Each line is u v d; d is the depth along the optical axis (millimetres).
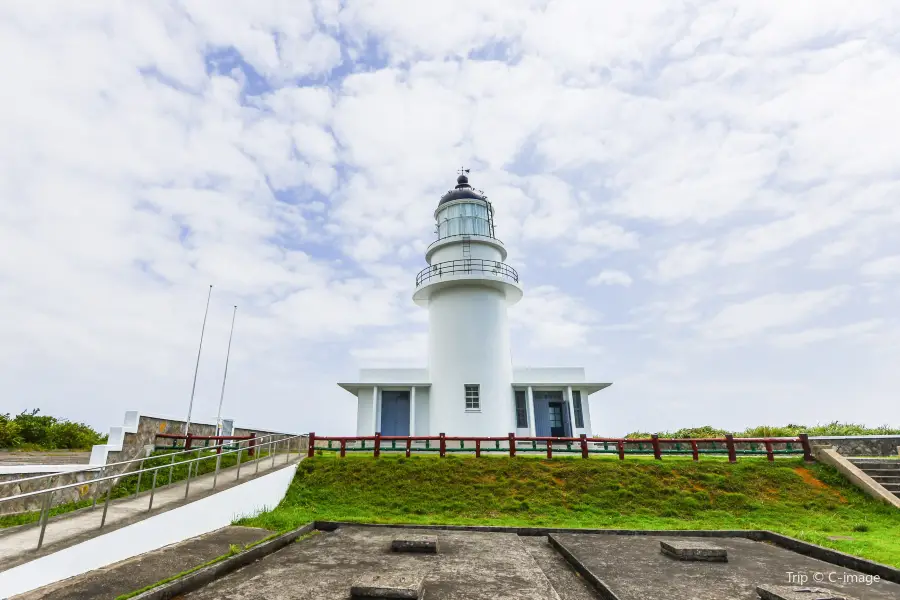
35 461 12953
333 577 5422
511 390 21297
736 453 15516
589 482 12945
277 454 16094
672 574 5574
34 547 6109
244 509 10422
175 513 8234
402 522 10039
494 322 21156
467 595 4848
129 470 11297
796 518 10938
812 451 14273
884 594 4977
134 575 6305
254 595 4812
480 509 11617
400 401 22047
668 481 12930
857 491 12328
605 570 5730
